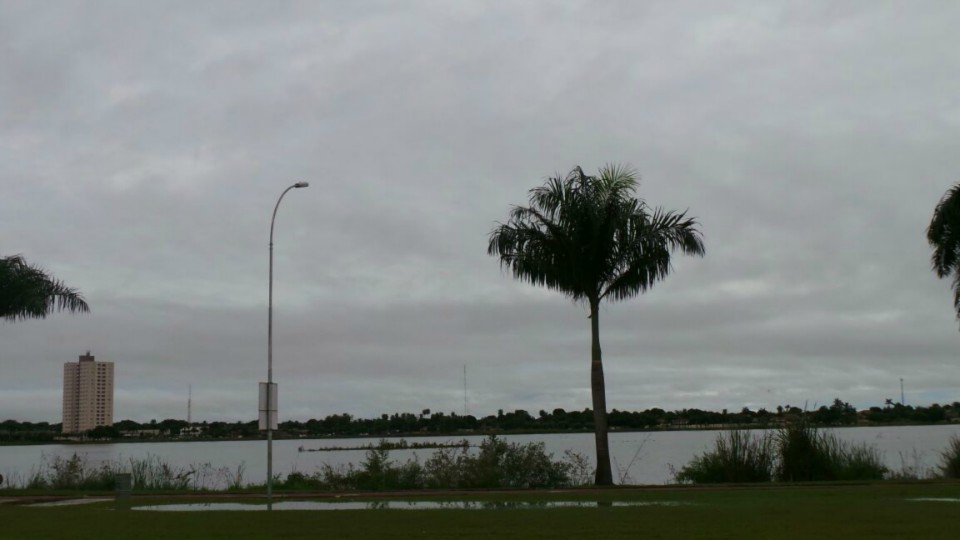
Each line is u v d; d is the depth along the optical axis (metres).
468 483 30.66
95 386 133.12
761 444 30.56
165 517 20.81
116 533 17.66
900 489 25.17
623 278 30.62
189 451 110.56
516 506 22.50
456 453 35.84
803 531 16.19
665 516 19.11
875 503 21.20
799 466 29.81
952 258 33.88
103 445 122.75
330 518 20.02
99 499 27.36
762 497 23.45
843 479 29.30
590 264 30.41
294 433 111.38
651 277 30.41
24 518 20.98
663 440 93.69
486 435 42.44
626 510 20.61
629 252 30.31
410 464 33.22
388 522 18.98
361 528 17.97
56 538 16.92
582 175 30.44
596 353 30.80
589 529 17.08
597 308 30.94
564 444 83.19
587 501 23.53
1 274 35.59
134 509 23.50
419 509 22.05
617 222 29.64
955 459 30.83
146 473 34.47
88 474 34.59
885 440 75.69
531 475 30.89
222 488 33.78
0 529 18.62
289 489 31.08
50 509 23.73
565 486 29.34
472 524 18.33
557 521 18.53
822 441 30.52
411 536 16.55
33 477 37.03
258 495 27.92
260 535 17.05
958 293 34.34
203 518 20.44
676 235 30.12
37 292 35.94
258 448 125.75
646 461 54.25
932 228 33.72
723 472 30.00
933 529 16.20
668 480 35.97
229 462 72.81
